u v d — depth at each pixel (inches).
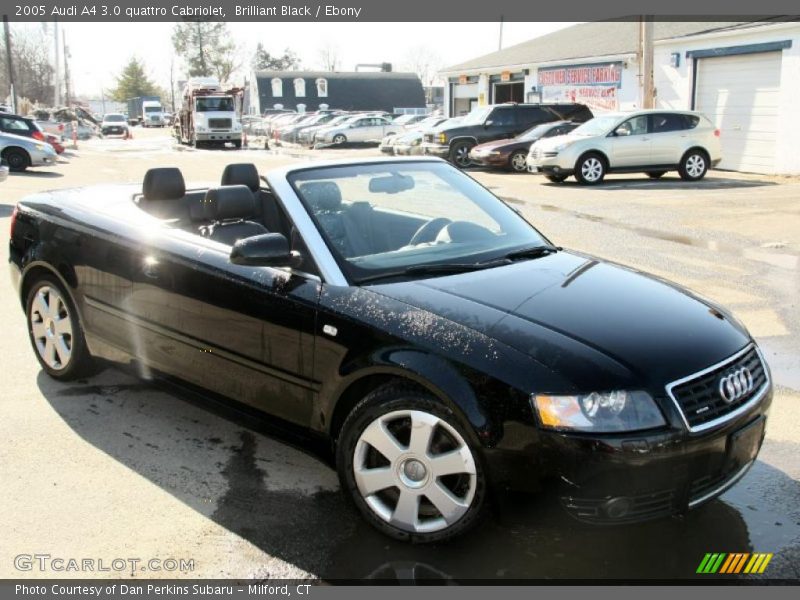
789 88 763.4
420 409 117.6
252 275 142.3
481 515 115.6
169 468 148.9
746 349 126.8
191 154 1261.1
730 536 125.6
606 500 106.9
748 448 119.8
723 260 343.0
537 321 120.2
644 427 107.1
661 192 627.5
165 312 157.8
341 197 154.3
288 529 127.9
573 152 694.5
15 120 950.4
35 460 151.0
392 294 129.2
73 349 185.0
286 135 1665.8
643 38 868.6
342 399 130.1
